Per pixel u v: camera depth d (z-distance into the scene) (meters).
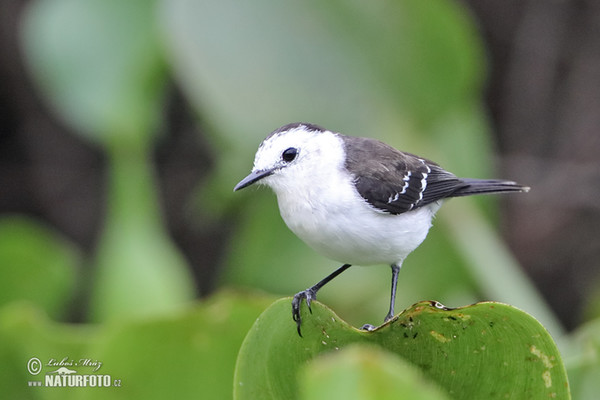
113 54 11.61
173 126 16.83
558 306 16.59
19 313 7.39
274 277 12.74
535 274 16.61
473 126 11.83
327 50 10.75
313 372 4.74
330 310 5.95
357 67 10.81
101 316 11.73
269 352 6.03
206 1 10.53
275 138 7.75
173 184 17.02
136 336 7.22
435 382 6.20
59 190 17.28
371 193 7.59
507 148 16.92
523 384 5.99
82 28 11.54
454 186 8.50
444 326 5.94
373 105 11.02
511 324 5.77
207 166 17.03
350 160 7.76
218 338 7.25
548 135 16.83
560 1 16.62
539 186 16.53
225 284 13.80
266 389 6.09
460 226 11.42
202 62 10.68
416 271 11.95
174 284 11.80
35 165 17.28
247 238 13.05
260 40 10.70
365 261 7.89
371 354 4.68
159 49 11.54
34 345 7.55
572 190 16.44
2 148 17.33
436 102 10.94
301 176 7.62
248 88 10.80
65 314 13.95
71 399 7.64
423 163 8.45
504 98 16.94
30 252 11.05
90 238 17.28
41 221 17.33
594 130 16.62
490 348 5.96
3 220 17.03
